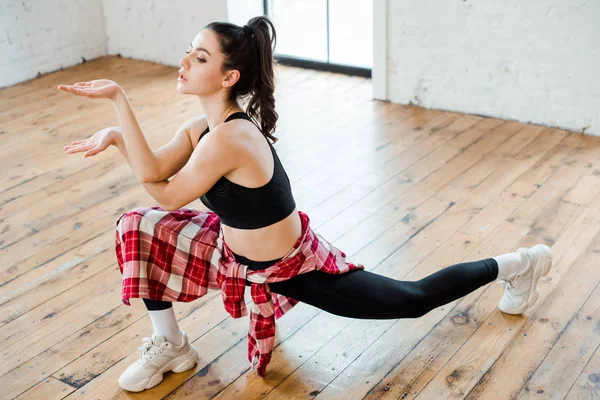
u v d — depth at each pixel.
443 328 2.87
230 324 2.97
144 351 2.64
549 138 4.49
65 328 2.98
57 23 6.16
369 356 2.74
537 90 4.60
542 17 4.40
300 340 2.85
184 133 2.46
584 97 4.45
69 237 3.67
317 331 2.90
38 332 2.96
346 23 5.65
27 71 6.05
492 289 3.09
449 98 4.96
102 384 2.66
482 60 4.72
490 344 2.77
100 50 6.55
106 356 2.81
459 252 3.36
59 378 2.70
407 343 2.80
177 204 2.30
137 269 2.47
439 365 2.67
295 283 2.48
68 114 5.33
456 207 3.75
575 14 4.29
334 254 2.53
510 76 4.66
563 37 4.38
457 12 4.69
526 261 2.78
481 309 2.97
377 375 2.64
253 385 2.62
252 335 2.57
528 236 3.45
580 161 4.18
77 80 6.00
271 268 2.42
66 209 3.96
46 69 6.18
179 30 6.07
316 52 5.89
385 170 4.19
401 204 3.81
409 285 2.54
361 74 5.72
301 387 2.60
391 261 3.32
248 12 5.86
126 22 6.36
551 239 3.42
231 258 2.49
